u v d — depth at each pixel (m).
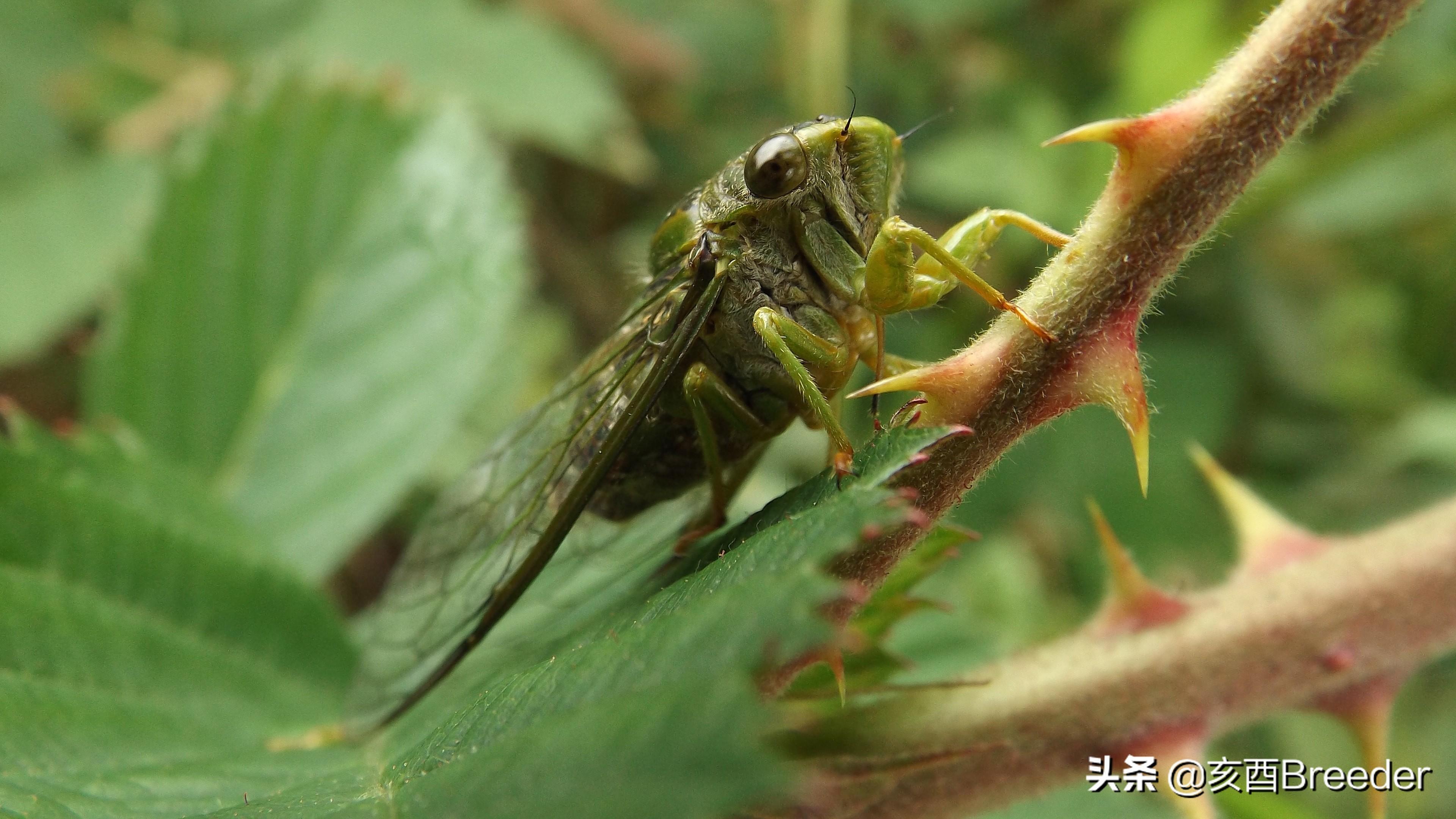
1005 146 0.24
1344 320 0.26
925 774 0.12
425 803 0.10
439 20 0.25
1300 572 0.12
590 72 0.25
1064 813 0.14
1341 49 0.11
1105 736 0.12
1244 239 0.26
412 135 0.16
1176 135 0.11
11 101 0.23
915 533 0.11
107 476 0.14
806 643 0.10
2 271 0.21
